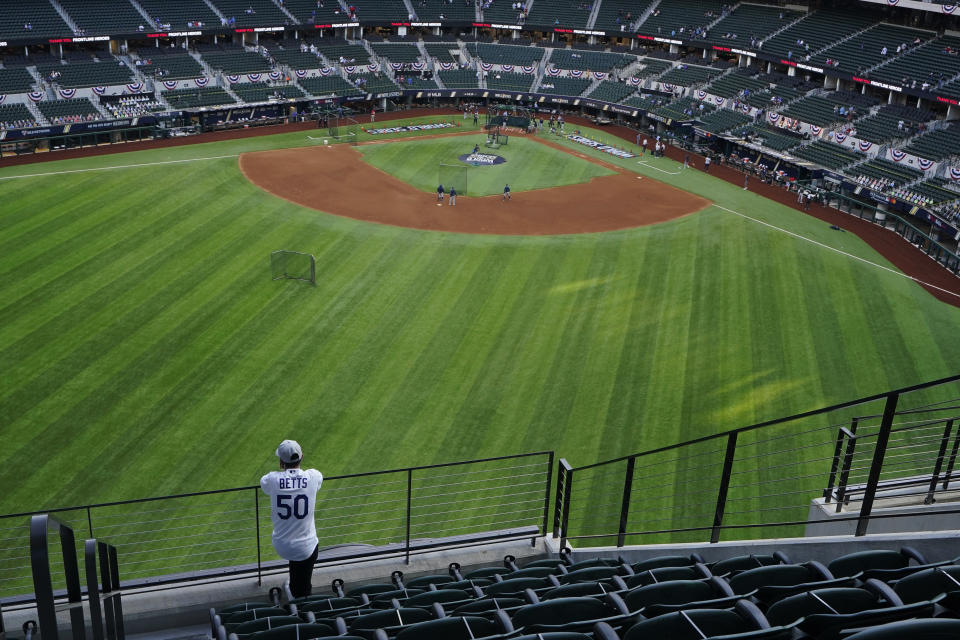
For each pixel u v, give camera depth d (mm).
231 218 49906
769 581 8289
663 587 8234
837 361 35188
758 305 41031
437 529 23641
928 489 12188
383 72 86625
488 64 90562
